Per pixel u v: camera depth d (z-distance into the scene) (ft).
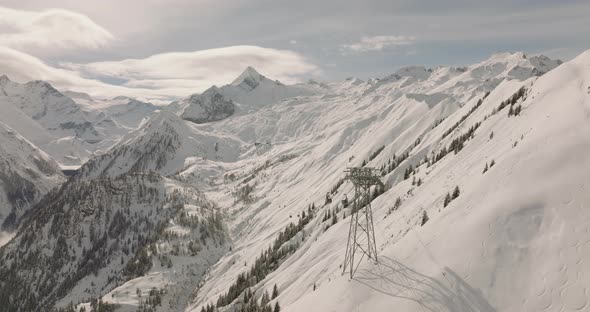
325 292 171.94
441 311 129.08
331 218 470.80
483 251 143.33
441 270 144.25
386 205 359.46
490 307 126.11
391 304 140.87
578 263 125.80
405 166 508.94
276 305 270.67
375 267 166.71
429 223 179.32
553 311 118.11
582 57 308.40
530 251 136.67
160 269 608.60
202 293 513.86
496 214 153.89
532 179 164.55
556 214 143.33
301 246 444.55
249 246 617.21
